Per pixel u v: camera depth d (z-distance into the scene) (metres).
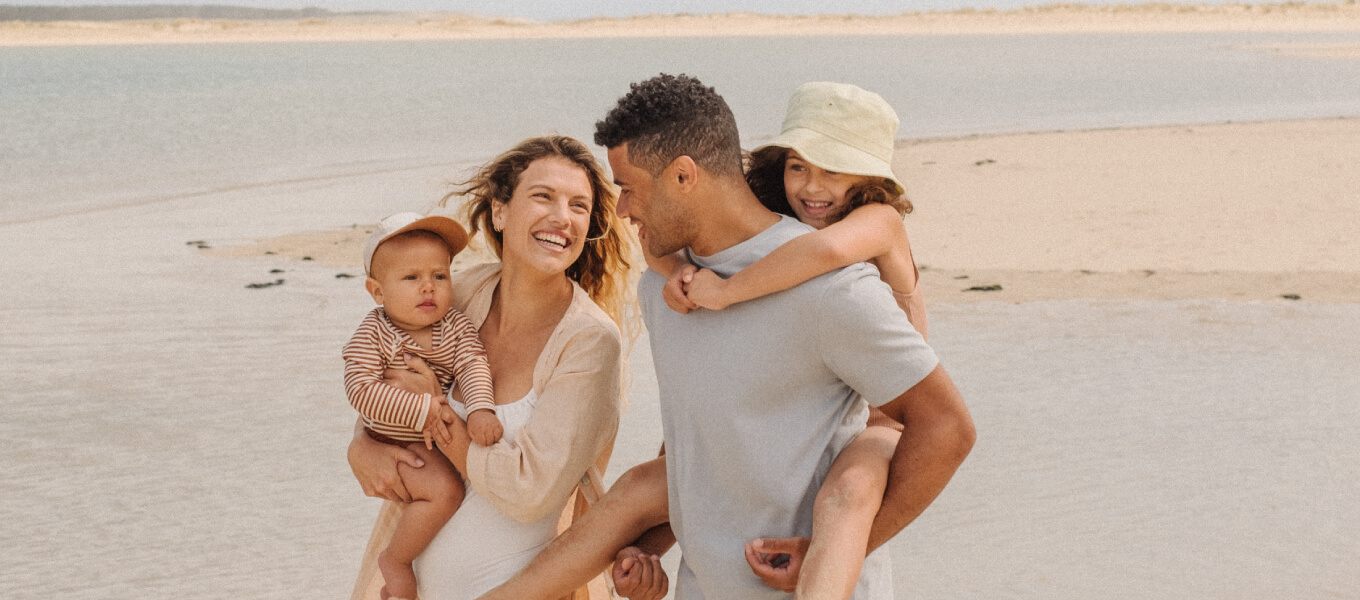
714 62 45.97
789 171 2.50
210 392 6.18
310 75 38.81
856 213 2.26
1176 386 6.02
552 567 2.39
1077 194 12.64
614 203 2.65
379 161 16.98
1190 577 4.03
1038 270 8.91
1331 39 64.38
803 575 1.94
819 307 1.95
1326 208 11.28
